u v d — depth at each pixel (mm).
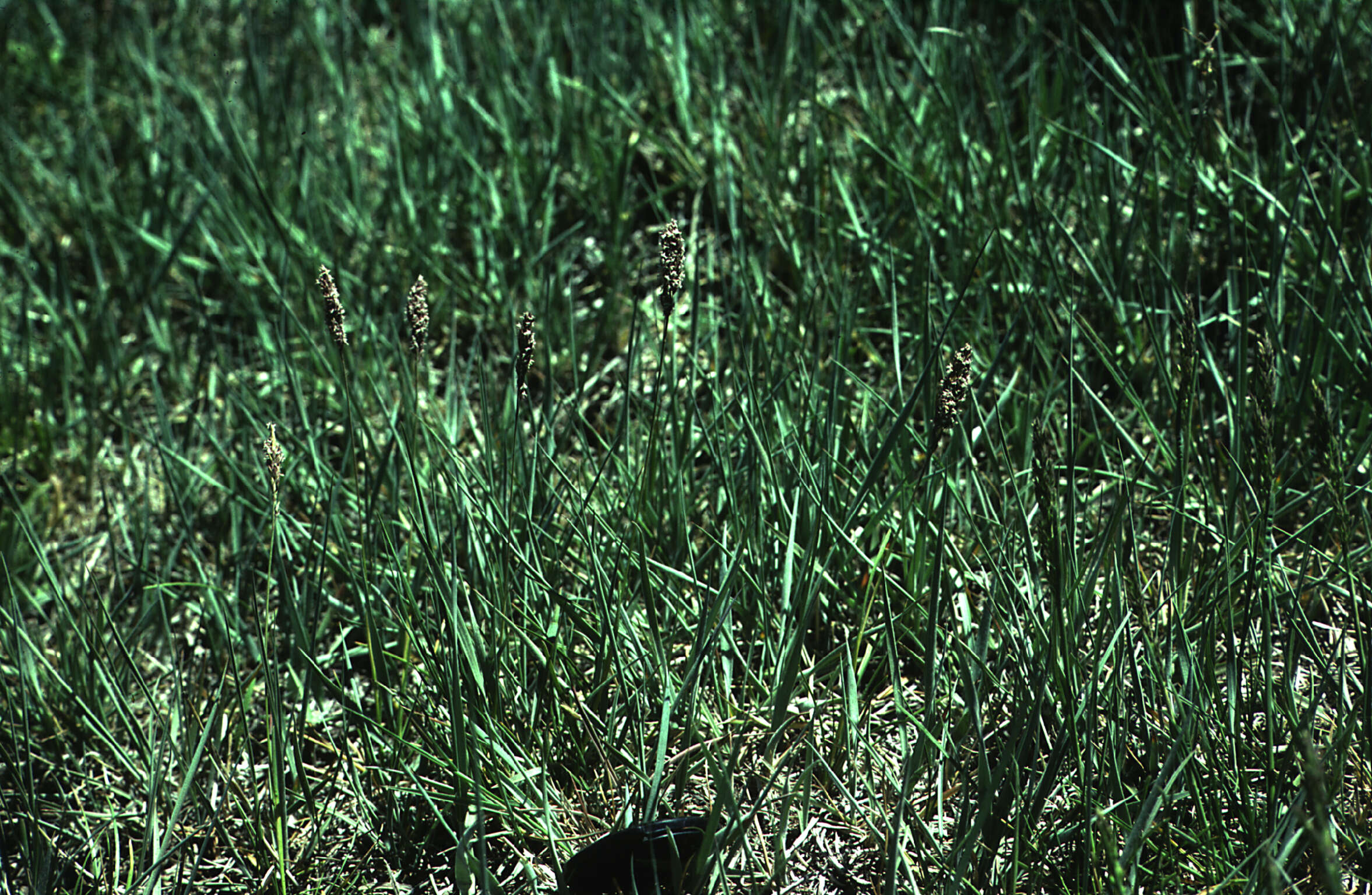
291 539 2361
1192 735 1752
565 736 2021
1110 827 1674
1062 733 1788
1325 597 2135
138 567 2436
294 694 2256
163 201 3369
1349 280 2334
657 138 3381
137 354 3242
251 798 2113
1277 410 2305
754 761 1994
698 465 2586
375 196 3512
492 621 1952
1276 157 2693
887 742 2025
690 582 2131
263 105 3605
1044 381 2588
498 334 3109
